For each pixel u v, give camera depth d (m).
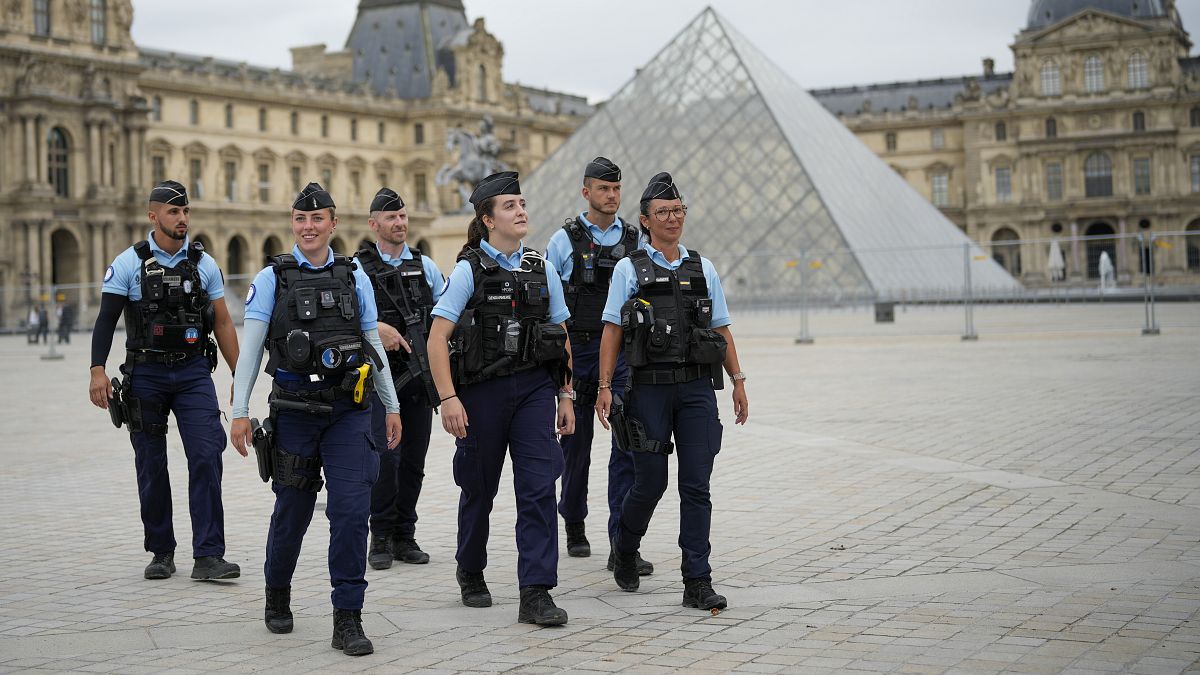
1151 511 17.67
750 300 95.44
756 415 31.50
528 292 13.47
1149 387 34.81
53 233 151.00
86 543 17.89
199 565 15.55
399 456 16.41
